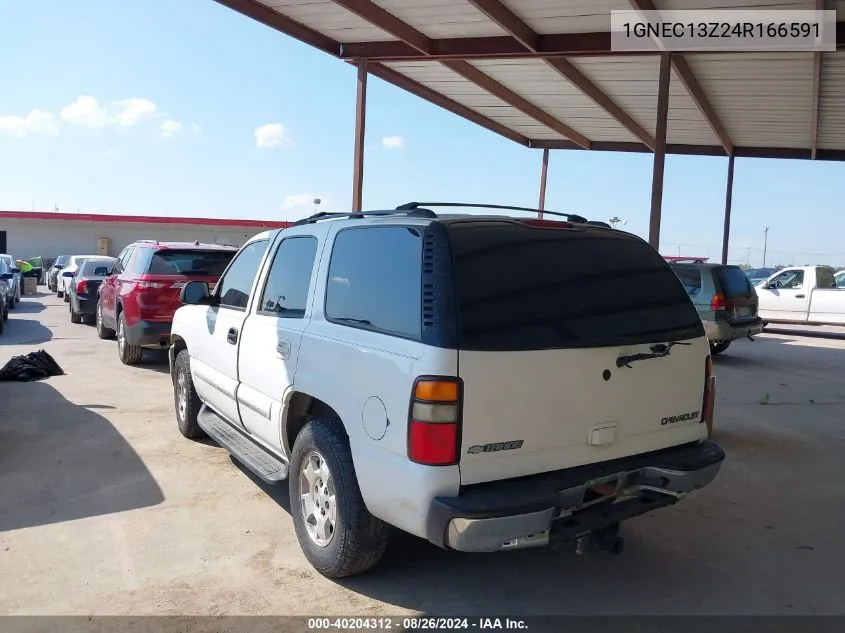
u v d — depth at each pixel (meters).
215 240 39.62
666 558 4.17
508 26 9.55
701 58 10.72
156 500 4.89
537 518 3.04
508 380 3.09
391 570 3.91
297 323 4.11
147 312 9.49
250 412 4.64
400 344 3.20
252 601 3.54
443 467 2.98
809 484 5.54
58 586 3.65
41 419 7.00
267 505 4.83
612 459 3.47
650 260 3.89
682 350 3.74
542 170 18.33
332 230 4.11
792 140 16.03
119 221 38.31
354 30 10.74
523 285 3.29
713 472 3.77
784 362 12.29
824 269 18.41
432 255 3.23
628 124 15.02
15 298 21.56
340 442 3.62
